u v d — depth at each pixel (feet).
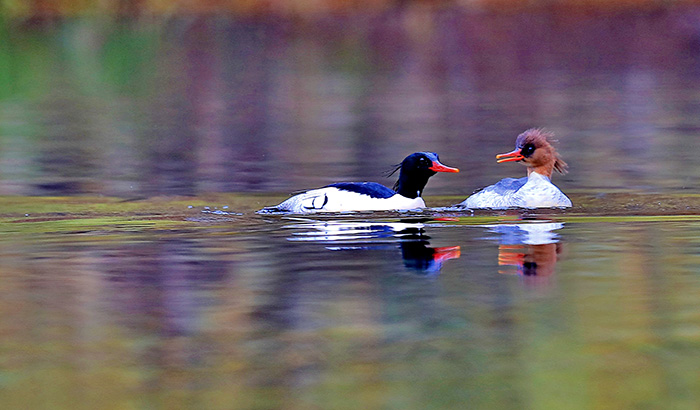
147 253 35.29
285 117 93.15
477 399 21.44
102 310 27.84
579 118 89.15
